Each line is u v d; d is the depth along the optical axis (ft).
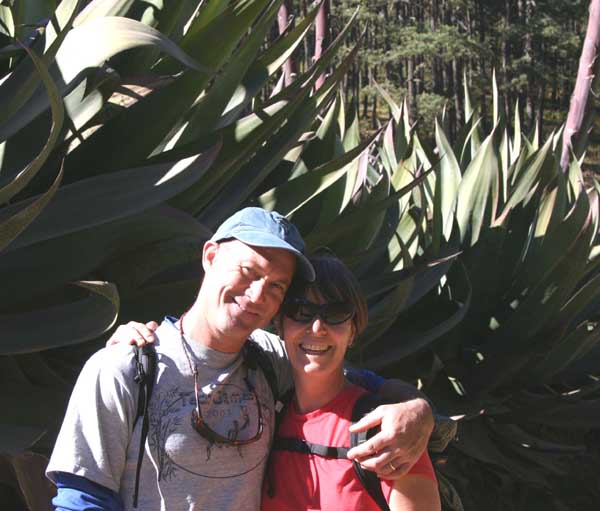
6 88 9.62
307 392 6.49
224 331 6.27
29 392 9.71
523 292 17.08
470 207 17.40
